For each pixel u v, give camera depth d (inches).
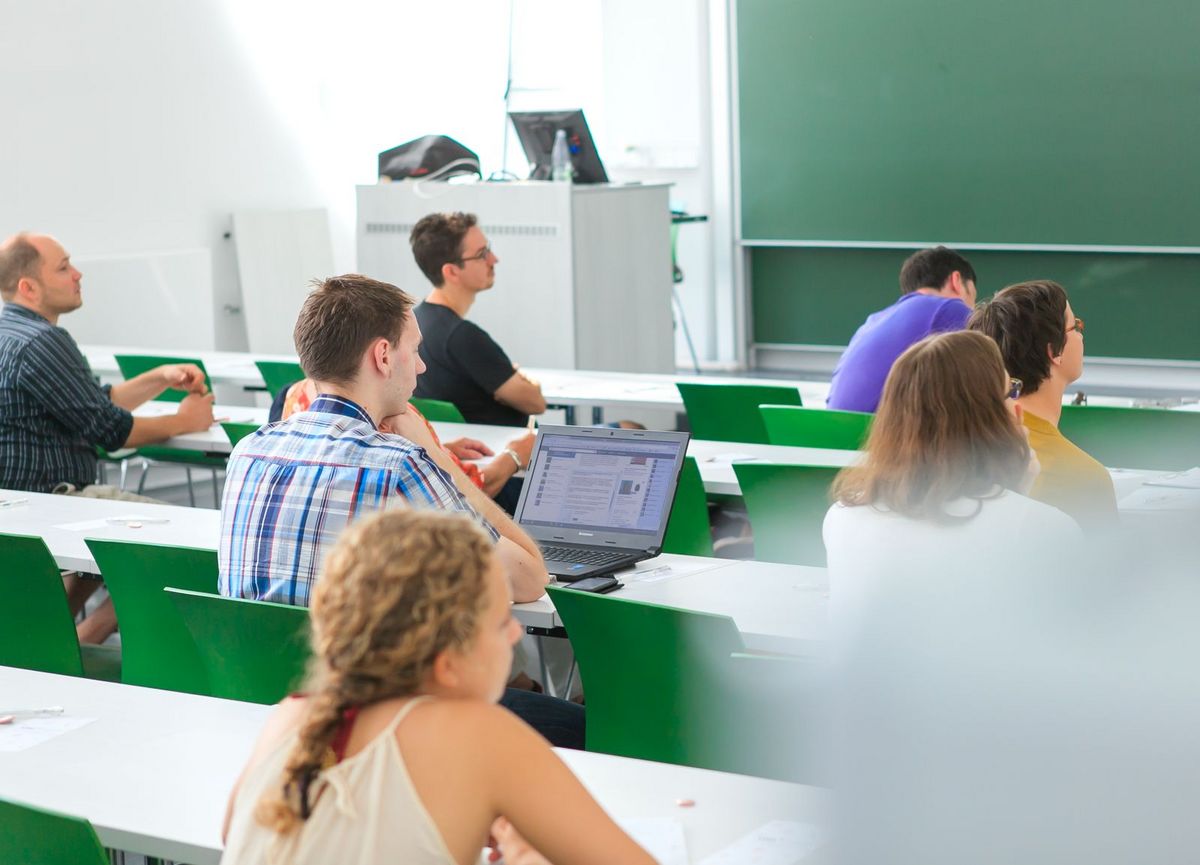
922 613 79.5
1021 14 305.3
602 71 363.3
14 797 70.8
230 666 93.0
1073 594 79.4
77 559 124.4
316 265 332.5
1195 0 288.4
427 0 351.3
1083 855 39.9
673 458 116.6
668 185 292.2
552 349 275.1
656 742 89.0
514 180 290.7
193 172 307.9
